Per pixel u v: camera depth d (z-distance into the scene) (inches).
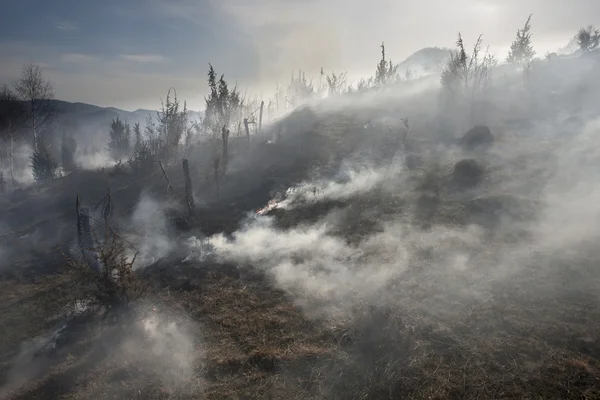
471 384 313.1
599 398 283.1
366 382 331.0
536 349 337.4
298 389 333.4
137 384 353.7
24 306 535.8
